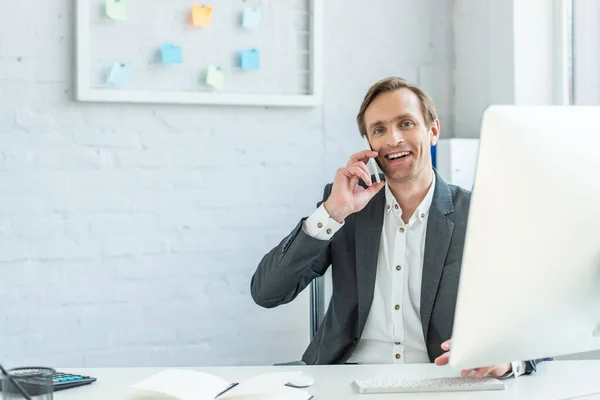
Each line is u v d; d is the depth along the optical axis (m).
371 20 3.15
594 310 1.25
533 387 1.47
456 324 1.20
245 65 2.90
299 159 3.05
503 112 1.16
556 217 1.18
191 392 1.36
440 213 1.86
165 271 2.89
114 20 2.76
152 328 2.88
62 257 2.76
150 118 2.85
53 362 2.76
